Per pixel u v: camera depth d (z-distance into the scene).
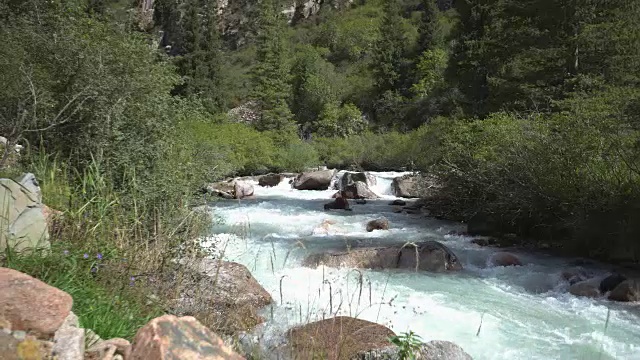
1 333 2.25
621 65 17.36
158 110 8.15
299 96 47.44
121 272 4.48
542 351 5.21
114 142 7.13
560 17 19.31
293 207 16.80
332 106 42.78
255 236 11.31
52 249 3.93
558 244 10.52
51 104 7.02
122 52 8.27
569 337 5.62
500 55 22.78
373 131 41.09
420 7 68.31
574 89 17.34
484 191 12.56
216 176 9.48
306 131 43.28
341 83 50.19
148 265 5.21
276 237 11.27
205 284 5.44
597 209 9.38
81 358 2.44
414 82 46.69
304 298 6.38
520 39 20.55
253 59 64.62
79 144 7.14
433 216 14.93
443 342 4.31
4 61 7.58
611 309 6.63
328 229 12.28
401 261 8.58
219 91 45.44
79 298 3.45
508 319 6.18
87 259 4.20
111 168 6.88
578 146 10.01
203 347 2.41
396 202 17.81
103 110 7.22
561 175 10.15
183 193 7.59
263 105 40.94
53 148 7.23
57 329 2.41
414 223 13.73
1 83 7.41
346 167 32.16
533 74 20.25
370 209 16.58
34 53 8.00
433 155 18.36
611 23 17.34
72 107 7.29
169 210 6.93
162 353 2.27
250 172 28.14
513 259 9.12
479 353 5.11
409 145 29.53
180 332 2.41
